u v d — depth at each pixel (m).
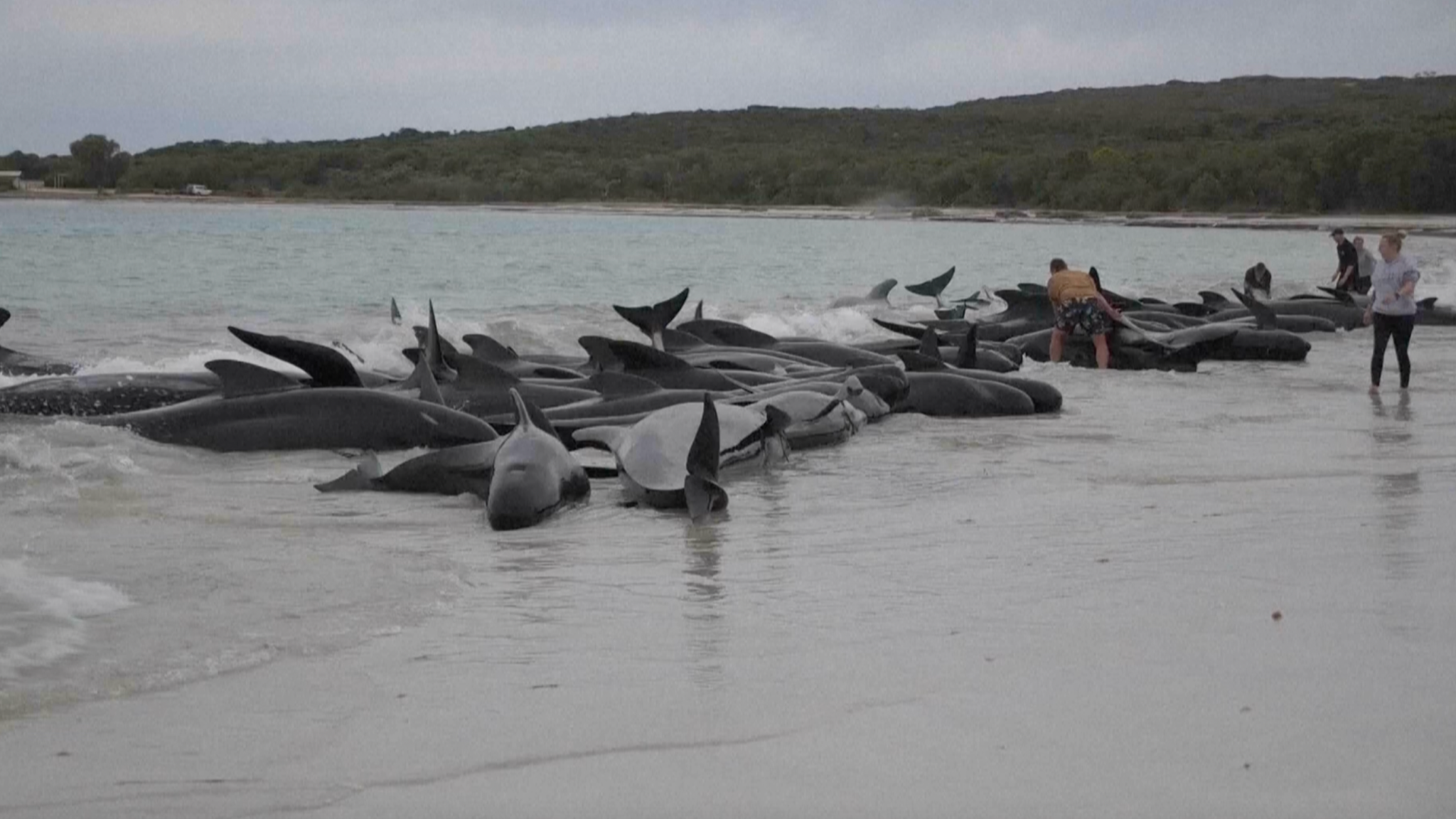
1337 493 11.68
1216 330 23.92
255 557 9.16
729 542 10.05
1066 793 5.28
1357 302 33.47
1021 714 6.12
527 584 8.73
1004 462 13.70
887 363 19.17
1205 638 7.23
